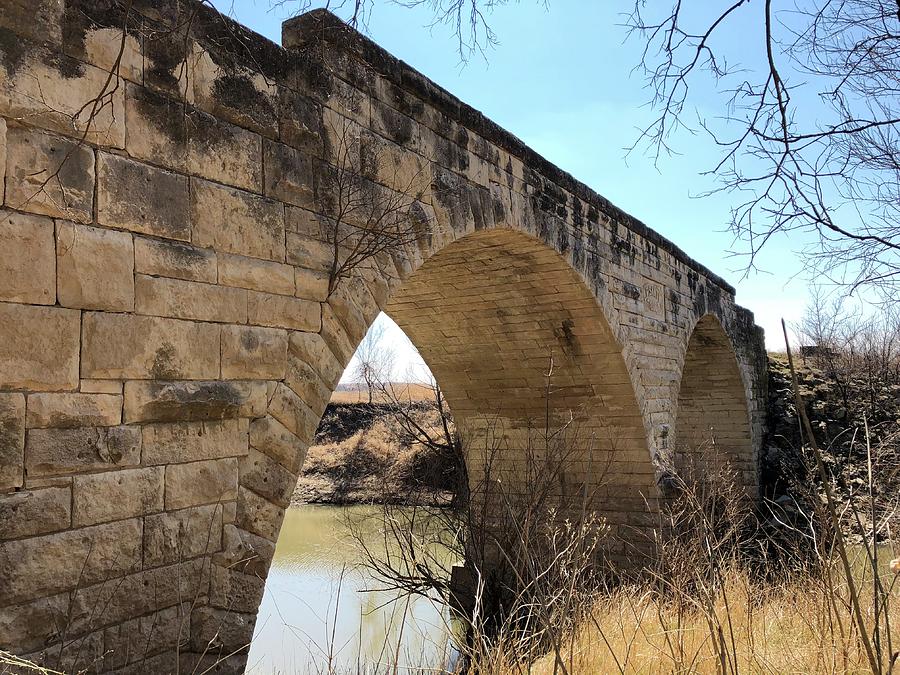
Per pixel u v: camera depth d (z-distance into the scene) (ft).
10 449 13.66
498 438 50.06
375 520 70.64
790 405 74.74
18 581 13.58
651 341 47.39
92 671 14.60
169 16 17.22
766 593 22.91
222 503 17.58
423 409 98.17
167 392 16.43
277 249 19.57
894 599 18.92
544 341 44.06
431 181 26.43
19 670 13.35
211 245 17.79
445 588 40.32
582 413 46.57
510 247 35.06
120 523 15.37
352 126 22.80
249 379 18.47
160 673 15.85
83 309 15.01
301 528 71.00
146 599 15.74
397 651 17.71
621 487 45.98
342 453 92.43
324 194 21.35
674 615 19.67
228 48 18.74
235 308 18.22
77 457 14.71
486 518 42.09
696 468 51.47
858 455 59.47
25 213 14.16
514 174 32.40
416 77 25.68
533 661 18.02
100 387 15.23
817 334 80.43
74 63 15.20
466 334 45.80
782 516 59.67
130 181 16.07
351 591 47.34
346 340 21.63
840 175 15.33
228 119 18.54
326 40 21.72
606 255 41.68
